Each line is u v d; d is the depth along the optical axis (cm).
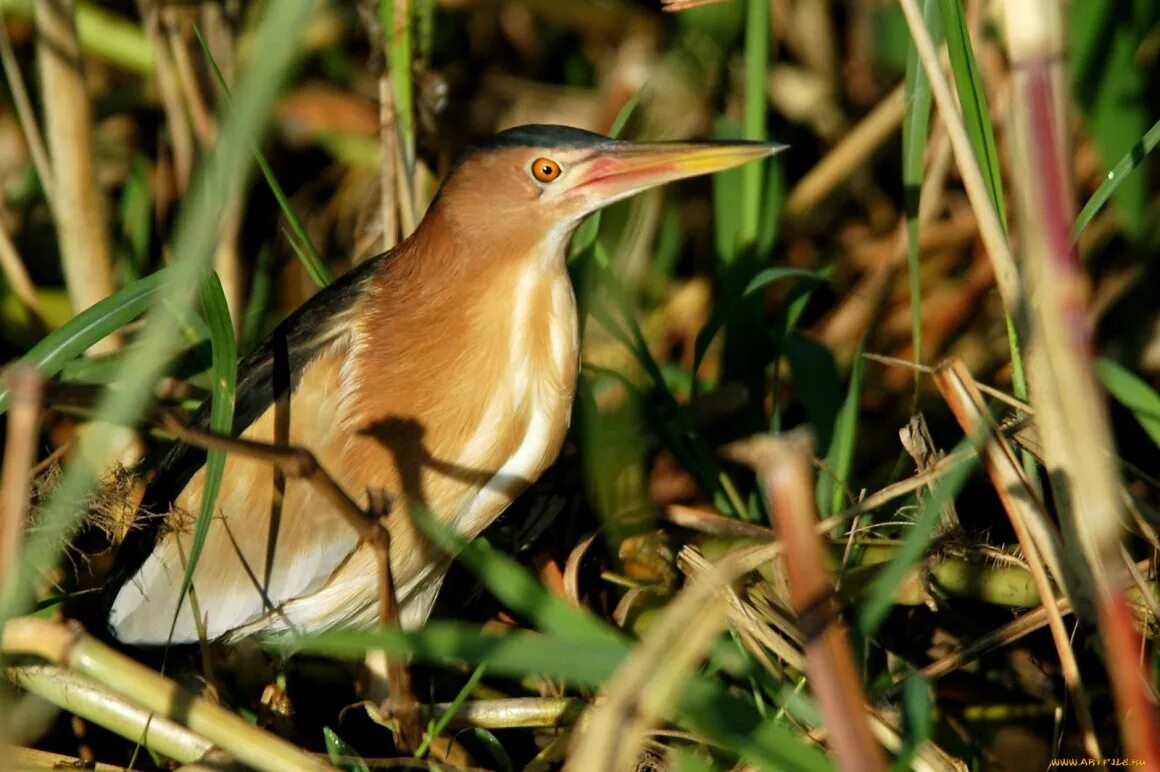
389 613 522
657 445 775
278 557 688
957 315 919
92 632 712
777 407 751
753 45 800
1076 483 473
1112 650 437
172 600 701
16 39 970
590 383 826
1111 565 431
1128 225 842
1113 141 827
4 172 986
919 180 675
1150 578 610
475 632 422
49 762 602
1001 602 646
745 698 589
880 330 918
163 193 942
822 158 1016
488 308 670
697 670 604
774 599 644
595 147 667
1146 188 847
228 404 559
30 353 552
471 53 1052
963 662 603
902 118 919
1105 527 429
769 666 588
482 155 666
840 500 698
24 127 822
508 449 686
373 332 677
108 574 717
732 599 590
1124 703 439
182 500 695
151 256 953
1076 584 517
